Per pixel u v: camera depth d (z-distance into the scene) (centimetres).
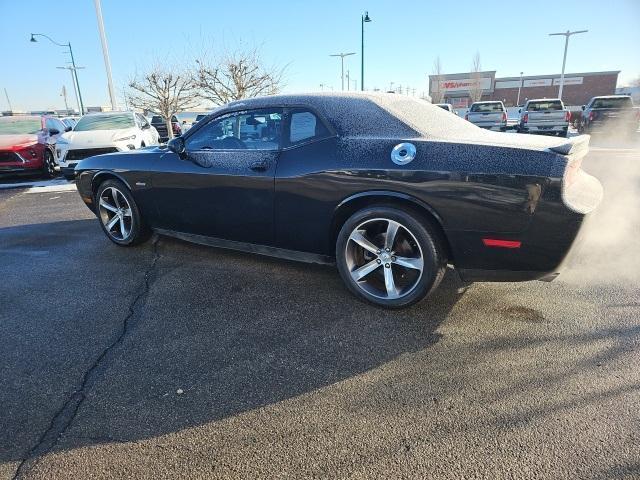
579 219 262
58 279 404
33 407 234
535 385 239
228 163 376
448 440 203
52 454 202
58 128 1331
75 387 249
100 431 215
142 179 439
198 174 393
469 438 204
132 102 2366
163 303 350
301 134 345
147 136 1186
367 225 322
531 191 265
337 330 302
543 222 267
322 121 337
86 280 399
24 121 1218
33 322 324
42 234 560
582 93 5472
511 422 213
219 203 388
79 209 713
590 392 232
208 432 213
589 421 211
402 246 317
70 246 503
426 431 209
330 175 323
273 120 358
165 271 415
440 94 5456
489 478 183
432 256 300
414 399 232
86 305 350
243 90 1884
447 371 254
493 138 310
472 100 5328
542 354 267
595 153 1238
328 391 240
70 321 324
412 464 191
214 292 366
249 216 373
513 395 232
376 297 326
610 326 296
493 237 280
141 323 319
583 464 188
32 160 1076
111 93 1783
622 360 258
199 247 480
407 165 295
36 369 267
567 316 311
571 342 279
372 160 308
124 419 223
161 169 422
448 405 226
